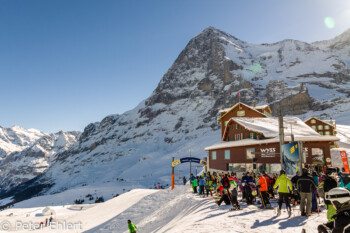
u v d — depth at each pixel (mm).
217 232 8469
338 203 3934
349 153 42656
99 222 32250
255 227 8867
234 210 12594
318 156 31875
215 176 20625
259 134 34719
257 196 16500
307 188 9984
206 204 16828
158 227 18266
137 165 189625
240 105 54281
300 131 34188
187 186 34156
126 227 24625
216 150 42938
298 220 9477
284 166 18562
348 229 3730
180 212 19719
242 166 36375
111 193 121562
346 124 123562
